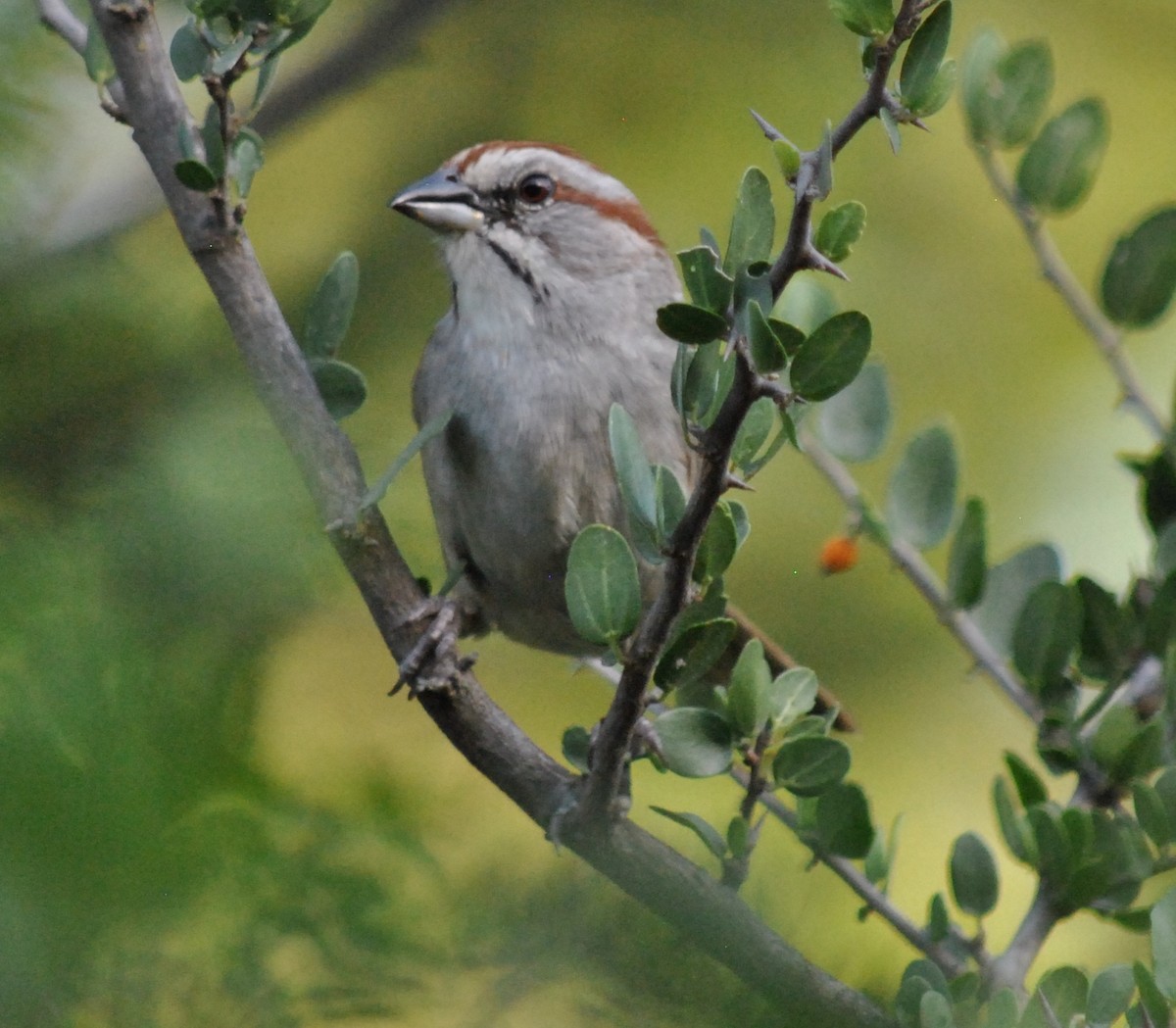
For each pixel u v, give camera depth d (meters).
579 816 5.19
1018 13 10.07
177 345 4.25
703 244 4.58
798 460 9.32
